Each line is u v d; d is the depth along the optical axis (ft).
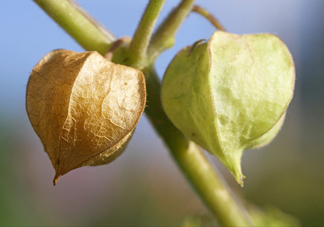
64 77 0.60
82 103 0.60
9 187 1.32
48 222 1.36
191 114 0.63
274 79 0.62
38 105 0.61
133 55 0.64
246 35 0.63
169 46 0.65
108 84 0.60
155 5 0.62
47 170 1.41
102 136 0.60
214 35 0.63
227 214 0.69
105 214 1.48
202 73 0.62
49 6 0.64
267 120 0.62
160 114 0.66
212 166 0.69
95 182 1.48
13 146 1.37
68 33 0.66
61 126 0.59
